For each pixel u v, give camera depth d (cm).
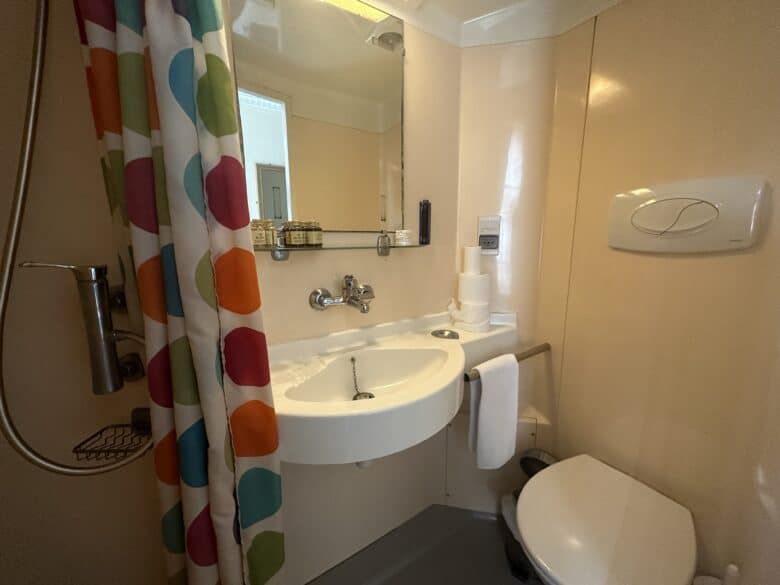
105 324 57
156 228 48
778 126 61
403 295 112
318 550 103
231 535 55
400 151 104
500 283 125
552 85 109
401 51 99
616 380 96
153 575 78
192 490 53
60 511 68
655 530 75
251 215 80
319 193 91
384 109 99
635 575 66
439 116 112
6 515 64
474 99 116
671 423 82
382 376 95
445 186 118
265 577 60
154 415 53
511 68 112
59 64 58
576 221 105
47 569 69
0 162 56
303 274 88
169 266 49
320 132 89
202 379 50
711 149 71
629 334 92
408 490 121
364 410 60
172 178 46
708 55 70
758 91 63
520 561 103
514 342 124
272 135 82
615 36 89
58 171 59
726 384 70
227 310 52
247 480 57
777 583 54
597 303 100
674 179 78
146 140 46
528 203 118
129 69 44
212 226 49
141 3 44
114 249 65
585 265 104
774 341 60
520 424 120
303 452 60
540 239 119
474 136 118
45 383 63
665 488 85
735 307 68
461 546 115
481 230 123
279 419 59
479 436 98
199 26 46
